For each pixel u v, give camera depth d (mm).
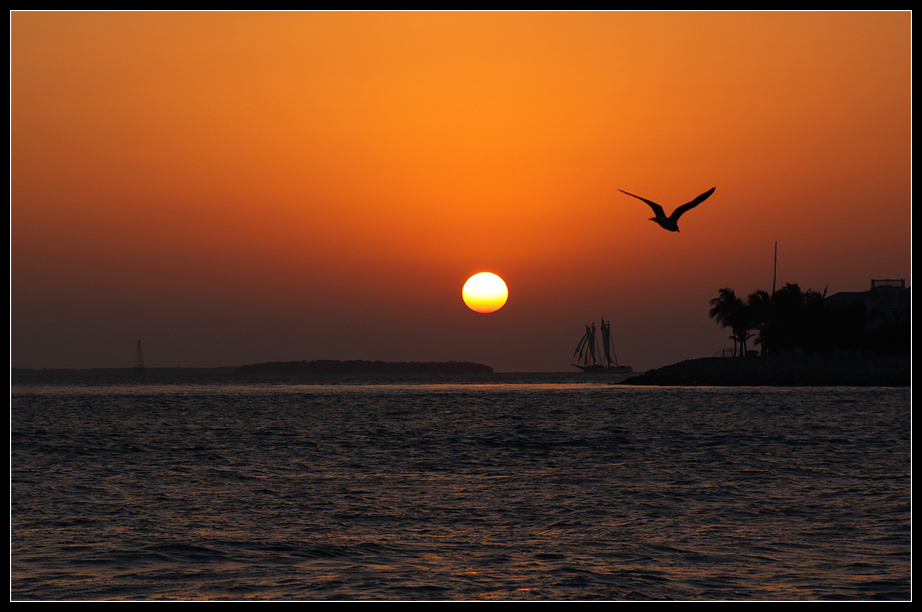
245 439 158625
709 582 57062
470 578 58375
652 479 99875
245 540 68562
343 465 115875
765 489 91125
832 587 55844
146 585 56781
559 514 78875
